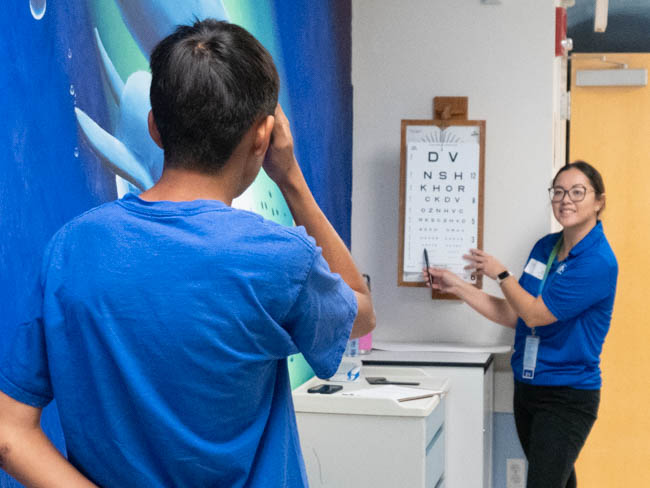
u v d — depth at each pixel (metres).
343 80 3.63
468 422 3.21
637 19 5.12
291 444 0.98
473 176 3.53
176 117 0.91
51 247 0.90
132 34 1.70
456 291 3.43
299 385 2.89
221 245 0.87
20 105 1.28
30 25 1.31
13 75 1.26
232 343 0.86
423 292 3.77
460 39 3.74
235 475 0.90
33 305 0.89
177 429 0.85
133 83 1.70
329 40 3.37
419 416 2.44
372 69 3.81
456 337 3.74
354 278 1.12
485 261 3.23
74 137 1.46
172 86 0.90
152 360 0.85
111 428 0.86
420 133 3.56
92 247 0.88
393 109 3.80
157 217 0.89
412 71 3.78
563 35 3.96
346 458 2.50
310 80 3.06
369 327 1.15
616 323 4.98
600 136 4.95
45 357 0.88
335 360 1.02
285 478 0.95
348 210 3.75
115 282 0.85
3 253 1.22
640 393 4.96
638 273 4.94
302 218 1.09
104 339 0.85
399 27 3.78
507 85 3.71
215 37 0.92
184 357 0.85
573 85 4.95
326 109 3.31
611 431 5.00
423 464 2.45
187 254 0.86
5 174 1.23
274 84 0.96
